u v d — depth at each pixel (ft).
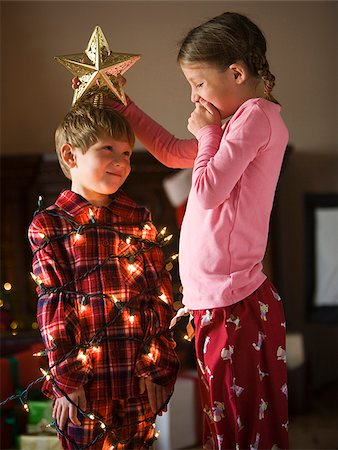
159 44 14.74
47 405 9.89
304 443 10.63
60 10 15.35
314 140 15.51
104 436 5.68
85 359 5.59
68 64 6.05
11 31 15.49
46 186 14.56
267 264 14.39
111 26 14.96
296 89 15.43
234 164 5.49
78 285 5.71
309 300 15.31
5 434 10.25
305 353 15.38
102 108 5.89
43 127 15.51
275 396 5.77
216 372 5.58
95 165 5.77
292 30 15.29
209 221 5.64
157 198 14.25
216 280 5.57
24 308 14.52
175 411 10.57
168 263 6.21
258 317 5.65
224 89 5.79
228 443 5.61
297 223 15.58
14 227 14.58
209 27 5.80
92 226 5.78
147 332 5.85
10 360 10.55
